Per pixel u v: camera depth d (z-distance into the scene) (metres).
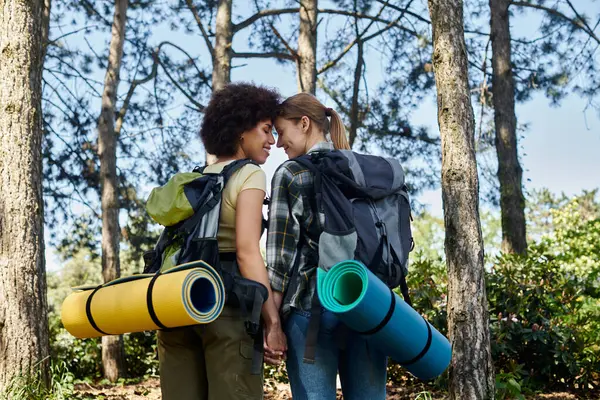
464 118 4.82
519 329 6.97
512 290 7.32
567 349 6.96
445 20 4.91
